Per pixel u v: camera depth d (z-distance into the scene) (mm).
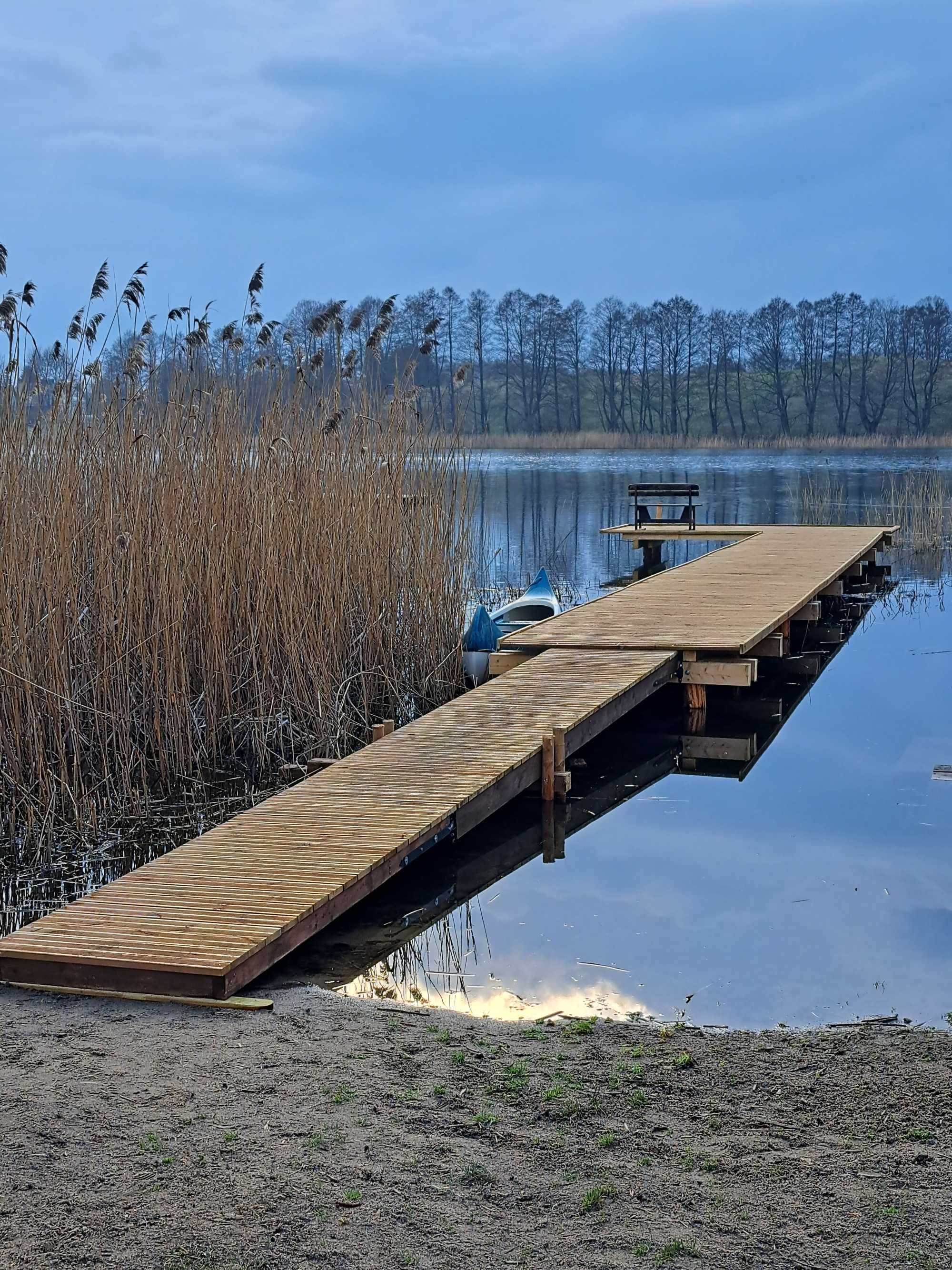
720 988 4609
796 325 71312
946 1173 2969
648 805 7188
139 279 7203
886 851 6285
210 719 7727
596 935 5191
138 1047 3748
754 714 9492
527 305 72125
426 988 4609
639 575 17172
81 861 6199
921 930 5207
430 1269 2566
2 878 5984
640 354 73375
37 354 6824
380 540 9094
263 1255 2609
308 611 8211
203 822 6738
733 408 74000
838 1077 3584
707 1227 2732
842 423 71188
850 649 12094
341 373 8844
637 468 42906
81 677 7129
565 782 7051
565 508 27281
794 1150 3105
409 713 9141
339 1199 2826
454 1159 3027
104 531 7168
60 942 4355
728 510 25609
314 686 8195
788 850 6316
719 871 6020
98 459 7230
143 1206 2787
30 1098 3346
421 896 5711
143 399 7453
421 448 9562
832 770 7891
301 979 4656
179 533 7539
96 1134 3133
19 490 6773
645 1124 3254
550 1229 2723
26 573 6742
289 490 8328
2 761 6762
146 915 4598
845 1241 2672
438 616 9594
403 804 5922
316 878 4965
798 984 4637
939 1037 3957
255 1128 3180
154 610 7398
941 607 14516
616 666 8734
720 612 10453
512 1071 3604
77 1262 2578
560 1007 4426
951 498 26422
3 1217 2736
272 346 8227
